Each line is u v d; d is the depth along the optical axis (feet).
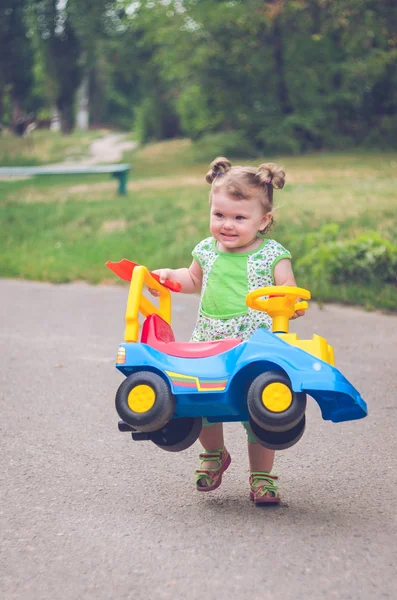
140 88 159.74
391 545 10.38
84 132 197.98
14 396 18.15
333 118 116.37
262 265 12.06
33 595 9.26
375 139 115.55
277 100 118.42
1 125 162.09
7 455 14.37
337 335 23.76
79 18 146.00
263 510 11.69
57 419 16.49
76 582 9.56
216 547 10.40
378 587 9.27
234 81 116.88
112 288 33.14
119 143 162.20
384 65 110.01
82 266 36.83
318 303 28.60
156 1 115.65
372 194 52.31
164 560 10.07
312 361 10.38
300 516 11.43
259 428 10.70
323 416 11.24
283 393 10.25
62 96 166.61
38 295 31.60
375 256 30.35
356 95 114.62
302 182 65.26
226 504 11.97
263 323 11.92
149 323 11.36
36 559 10.21
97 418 16.55
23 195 66.44
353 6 88.79
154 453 14.42
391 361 20.74
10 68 153.99
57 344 23.20
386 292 28.66
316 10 102.22
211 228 12.09
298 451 14.38
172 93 147.64
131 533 10.94
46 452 14.53
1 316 27.53
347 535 10.70
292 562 9.91
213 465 12.09
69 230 46.55
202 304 12.25
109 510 11.82
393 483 12.76
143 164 109.50
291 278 12.14
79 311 28.22
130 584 9.46
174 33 113.39
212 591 9.23
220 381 10.56
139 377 10.66
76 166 110.63
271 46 112.88
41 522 11.41
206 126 124.26
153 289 12.35
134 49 142.92
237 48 111.24
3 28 150.51
